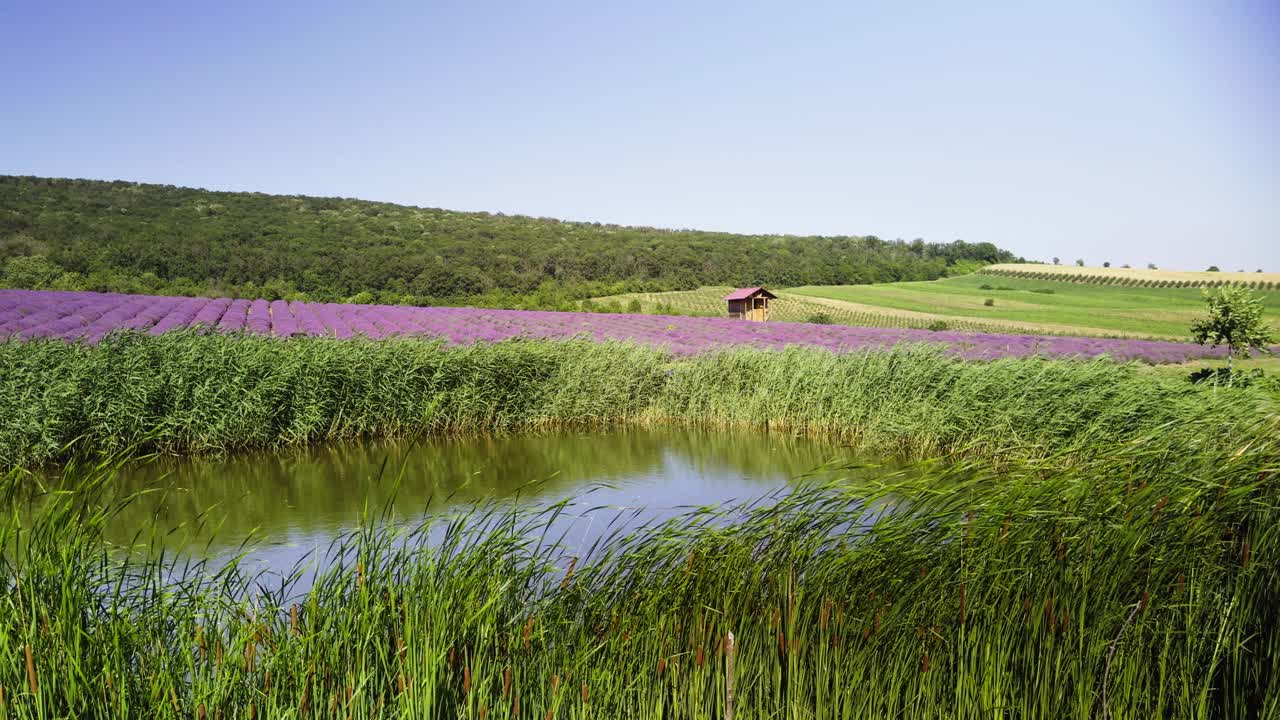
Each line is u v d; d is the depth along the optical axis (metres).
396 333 26.50
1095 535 3.51
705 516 7.59
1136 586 3.49
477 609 3.51
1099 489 3.70
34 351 13.71
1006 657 3.41
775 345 26.61
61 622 3.07
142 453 12.52
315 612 3.34
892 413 13.60
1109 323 56.12
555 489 10.50
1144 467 3.91
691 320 36.81
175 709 3.00
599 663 3.54
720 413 16.12
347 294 56.78
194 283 53.56
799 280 85.81
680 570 3.81
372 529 3.79
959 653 3.42
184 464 12.35
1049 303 68.94
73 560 3.42
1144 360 27.77
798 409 15.37
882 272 92.75
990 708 3.38
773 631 3.57
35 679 2.82
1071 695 3.41
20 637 3.00
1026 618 3.44
